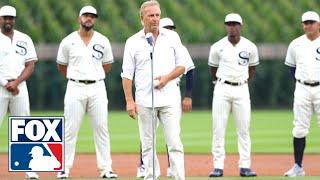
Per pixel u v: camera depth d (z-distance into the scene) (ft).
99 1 282.36
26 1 279.69
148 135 85.71
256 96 265.34
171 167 85.66
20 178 102.78
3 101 102.73
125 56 85.35
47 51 258.37
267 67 264.11
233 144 158.61
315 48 106.83
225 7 288.10
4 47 102.22
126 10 282.77
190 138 171.42
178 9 281.95
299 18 284.82
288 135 178.40
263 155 137.90
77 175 109.09
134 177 105.60
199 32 273.54
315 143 159.84
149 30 84.64
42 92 258.78
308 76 106.83
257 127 198.59
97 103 103.24
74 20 278.87
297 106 107.65
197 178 103.24
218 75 107.34
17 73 102.83
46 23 275.18
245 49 106.42
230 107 107.34
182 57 85.05
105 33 271.08
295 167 107.45
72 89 102.89
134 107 84.64
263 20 285.23
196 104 261.24
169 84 85.10
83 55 102.58
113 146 155.53
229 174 110.22
